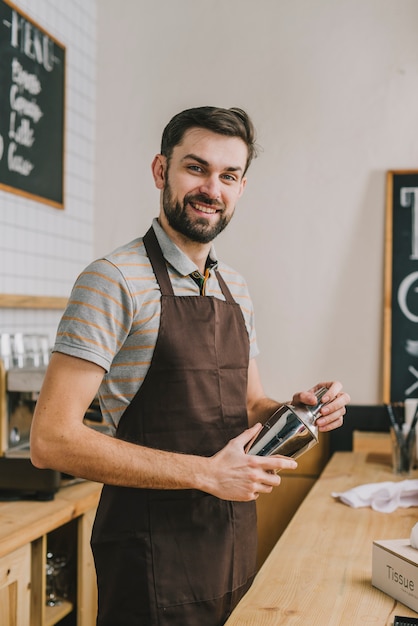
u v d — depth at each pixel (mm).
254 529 1822
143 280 1667
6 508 2275
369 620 1347
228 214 1736
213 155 1657
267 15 3615
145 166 3775
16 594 2084
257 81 3627
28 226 3191
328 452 3498
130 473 1528
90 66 3771
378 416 3451
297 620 1345
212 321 1739
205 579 1675
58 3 3418
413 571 1391
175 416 1676
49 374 1578
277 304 3600
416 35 3463
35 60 3193
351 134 3533
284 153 3596
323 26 3555
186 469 1531
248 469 1520
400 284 3467
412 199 3459
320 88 3561
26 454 2332
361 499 2225
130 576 1651
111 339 1596
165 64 3744
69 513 2299
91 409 2570
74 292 1630
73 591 2627
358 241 3527
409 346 3453
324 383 1813
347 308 3537
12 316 3111
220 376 1749
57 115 3396
